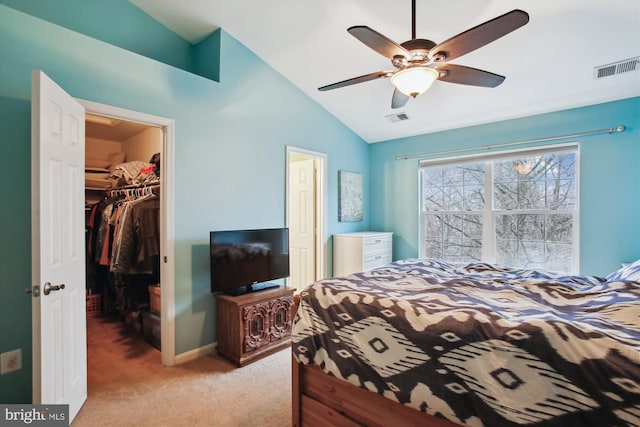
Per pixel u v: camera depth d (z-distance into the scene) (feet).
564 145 10.39
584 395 3.17
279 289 9.69
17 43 5.92
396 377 4.35
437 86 10.26
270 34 9.35
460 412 3.82
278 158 11.04
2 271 5.79
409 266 7.70
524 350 3.55
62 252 5.69
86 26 7.85
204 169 8.93
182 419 6.04
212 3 8.34
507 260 11.70
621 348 3.19
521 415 3.44
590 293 5.25
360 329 4.85
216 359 8.66
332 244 13.61
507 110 10.91
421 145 13.75
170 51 9.50
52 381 5.32
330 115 13.24
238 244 9.05
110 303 12.41
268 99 10.69
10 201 5.86
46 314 5.13
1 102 5.77
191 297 8.64
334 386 5.18
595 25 7.00
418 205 13.87
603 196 9.65
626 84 8.76
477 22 7.54
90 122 11.49
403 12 7.55
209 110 9.04
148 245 9.52
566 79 8.87
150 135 12.09
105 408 6.35
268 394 6.93
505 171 11.75
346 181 14.08
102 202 12.22
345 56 9.78
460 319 4.11
